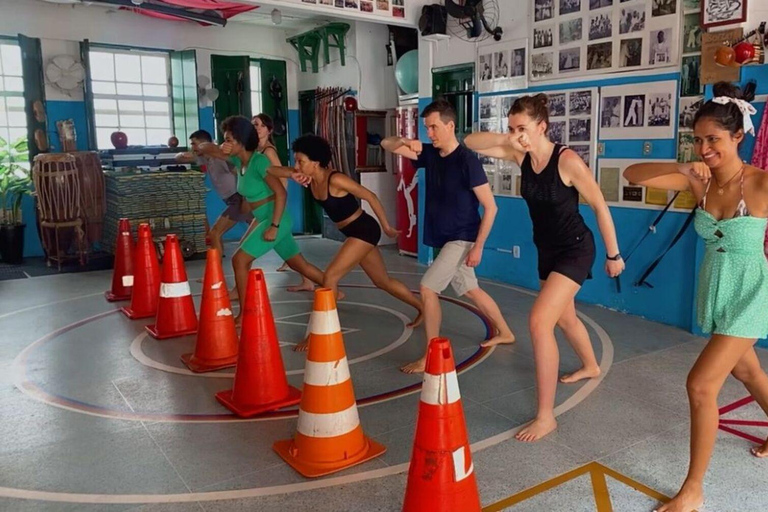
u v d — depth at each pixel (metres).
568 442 3.04
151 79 9.45
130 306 5.57
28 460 2.93
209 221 9.91
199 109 9.29
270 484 2.69
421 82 7.43
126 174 7.86
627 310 5.35
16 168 8.41
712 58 4.46
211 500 2.57
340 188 4.23
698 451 2.41
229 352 4.18
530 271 6.29
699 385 2.36
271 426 3.24
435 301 3.88
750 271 2.32
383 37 9.03
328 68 9.54
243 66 9.55
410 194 8.09
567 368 4.04
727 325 2.33
